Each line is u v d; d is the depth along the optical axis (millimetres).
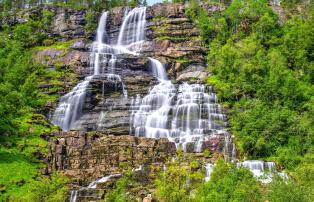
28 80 77812
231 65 83125
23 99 72812
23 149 62281
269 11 102375
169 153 61406
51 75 85000
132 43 102938
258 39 95438
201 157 60625
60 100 77750
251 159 64062
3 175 55906
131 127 70562
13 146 62906
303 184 48000
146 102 75812
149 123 71812
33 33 105250
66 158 61188
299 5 114688
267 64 81562
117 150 61125
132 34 106938
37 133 66438
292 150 63906
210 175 51781
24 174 57062
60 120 75062
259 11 101938
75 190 51906
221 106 73625
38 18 111562
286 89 74562
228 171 48875
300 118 68500
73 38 106375
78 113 75312
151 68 88625
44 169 59281
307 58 88438
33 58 92750
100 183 53938
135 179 55031
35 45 102625
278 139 65625
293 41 91625
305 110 73438
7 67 82000
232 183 46062
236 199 43812
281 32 98312
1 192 53281
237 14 102000
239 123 68125
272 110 70875
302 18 107188
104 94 78062
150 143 61875
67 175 57344
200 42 97500
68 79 83875
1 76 79000
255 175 55906
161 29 103000
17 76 79312
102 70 86875
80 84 79062
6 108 67688
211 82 81188
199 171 54812
